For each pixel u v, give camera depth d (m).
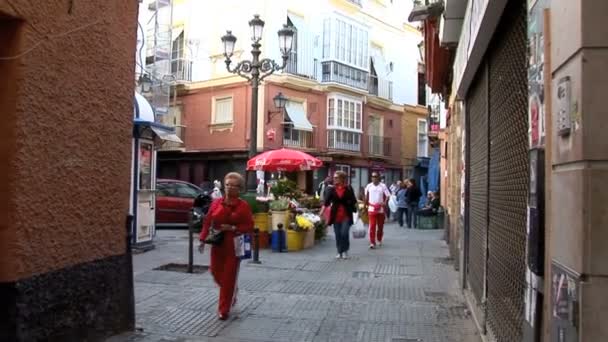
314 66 29.97
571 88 2.33
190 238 9.74
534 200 2.89
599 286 2.15
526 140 3.68
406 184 21.77
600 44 2.20
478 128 6.84
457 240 10.46
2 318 4.20
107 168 5.50
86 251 5.16
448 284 9.12
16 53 4.20
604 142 2.18
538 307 2.89
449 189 13.80
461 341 5.89
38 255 4.47
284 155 16.06
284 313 7.05
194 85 29.02
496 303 5.11
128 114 5.88
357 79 32.38
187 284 8.66
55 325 4.69
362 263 11.28
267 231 13.45
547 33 2.72
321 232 15.18
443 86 14.98
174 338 5.87
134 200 12.09
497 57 5.19
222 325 6.45
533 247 2.88
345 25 31.59
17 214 4.22
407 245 14.67
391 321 6.71
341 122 31.05
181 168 29.73
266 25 27.19
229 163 28.11
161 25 29.02
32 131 4.36
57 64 4.64
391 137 36.47
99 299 5.39
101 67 5.32
